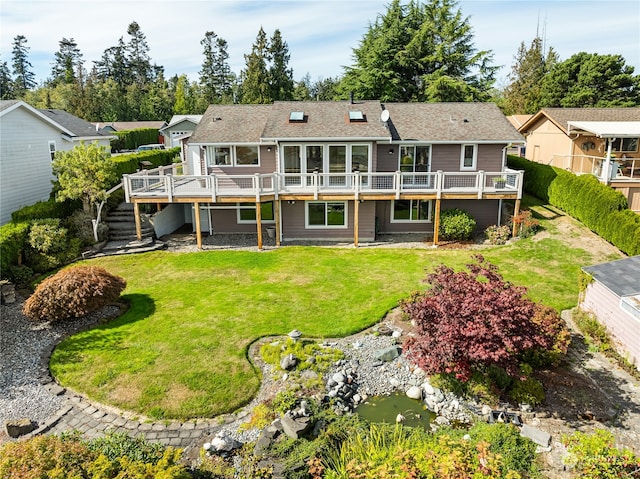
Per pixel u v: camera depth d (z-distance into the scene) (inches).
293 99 2481.5
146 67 4045.3
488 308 371.2
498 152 876.6
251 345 474.0
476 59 1574.8
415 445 328.5
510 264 705.6
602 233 748.6
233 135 876.6
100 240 800.3
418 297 519.8
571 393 404.2
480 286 402.6
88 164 753.6
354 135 814.5
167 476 249.9
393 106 971.3
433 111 952.9
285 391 394.3
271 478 300.7
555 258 714.8
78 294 507.2
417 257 753.0
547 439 345.4
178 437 343.6
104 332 496.7
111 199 915.4
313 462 308.0
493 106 968.9
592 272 515.5
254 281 652.1
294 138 807.7
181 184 828.6
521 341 367.6
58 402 381.1
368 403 398.9
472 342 364.2
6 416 360.8
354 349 470.6
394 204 891.4
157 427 353.4
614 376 430.3
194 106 2962.6
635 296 447.5
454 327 370.9
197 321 523.5
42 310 496.1
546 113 1099.3
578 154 1013.2
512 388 402.0
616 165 892.6
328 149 837.2
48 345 471.5
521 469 312.0
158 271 692.7
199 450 329.7
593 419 372.2
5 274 624.1
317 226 872.9
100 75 3900.1
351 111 905.5
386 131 827.4
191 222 1001.5
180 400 382.6
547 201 962.7
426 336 391.9
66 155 773.9
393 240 861.2
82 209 870.4
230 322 521.7
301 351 456.1
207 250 803.4
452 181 845.8
